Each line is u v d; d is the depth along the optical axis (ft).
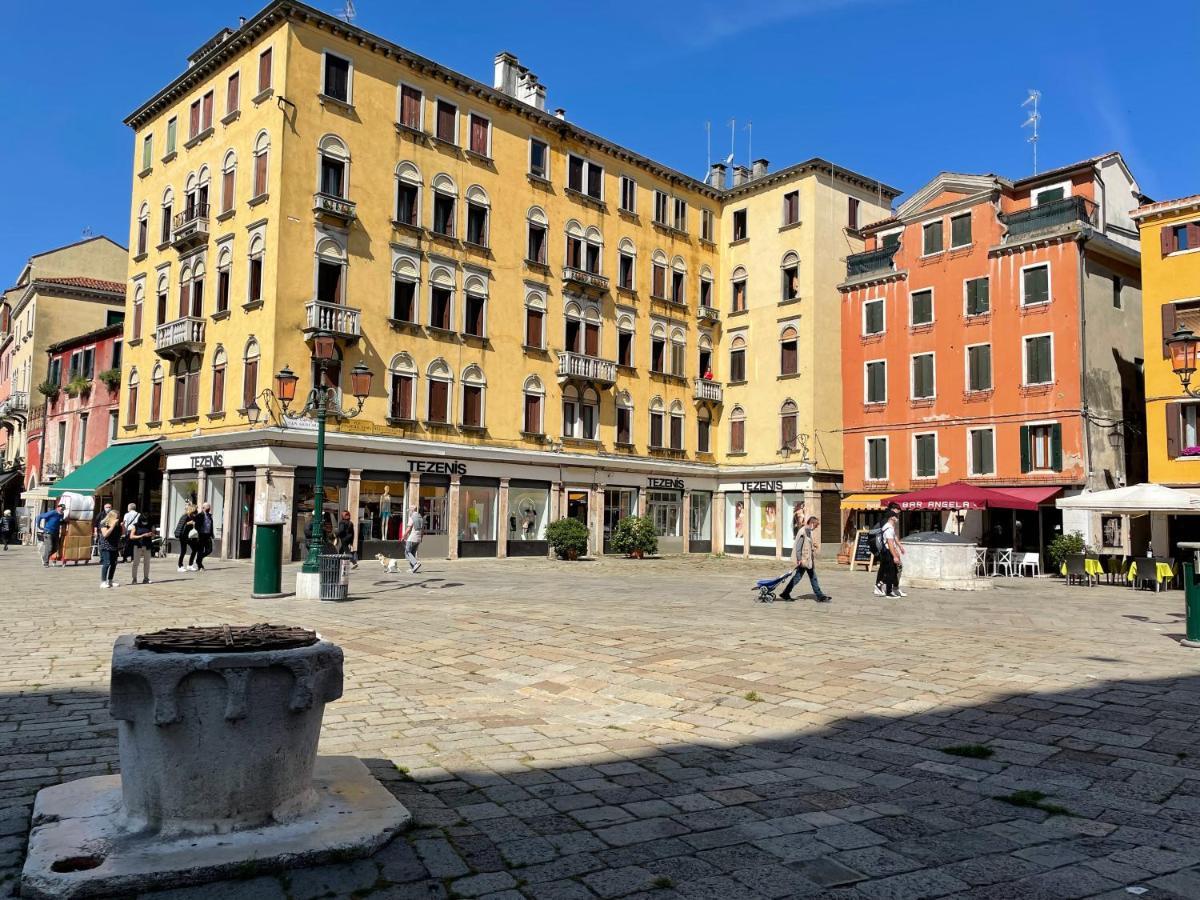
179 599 54.34
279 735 14.06
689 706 26.61
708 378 147.33
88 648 34.63
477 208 116.47
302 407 96.07
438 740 21.86
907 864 13.98
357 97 103.50
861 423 121.80
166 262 113.50
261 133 98.99
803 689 28.63
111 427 128.26
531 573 86.48
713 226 150.51
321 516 56.70
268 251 96.27
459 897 12.30
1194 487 89.35
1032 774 19.44
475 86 115.14
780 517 135.33
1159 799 17.60
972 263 110.73
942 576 71.56
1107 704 26.25
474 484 113.39
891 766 20.26
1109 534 99.40
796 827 15.74
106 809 14.64
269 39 99.14
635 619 45.47
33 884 11.88
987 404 107.86
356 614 47.44
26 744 20.49
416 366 107.76
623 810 16.53
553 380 124.26
